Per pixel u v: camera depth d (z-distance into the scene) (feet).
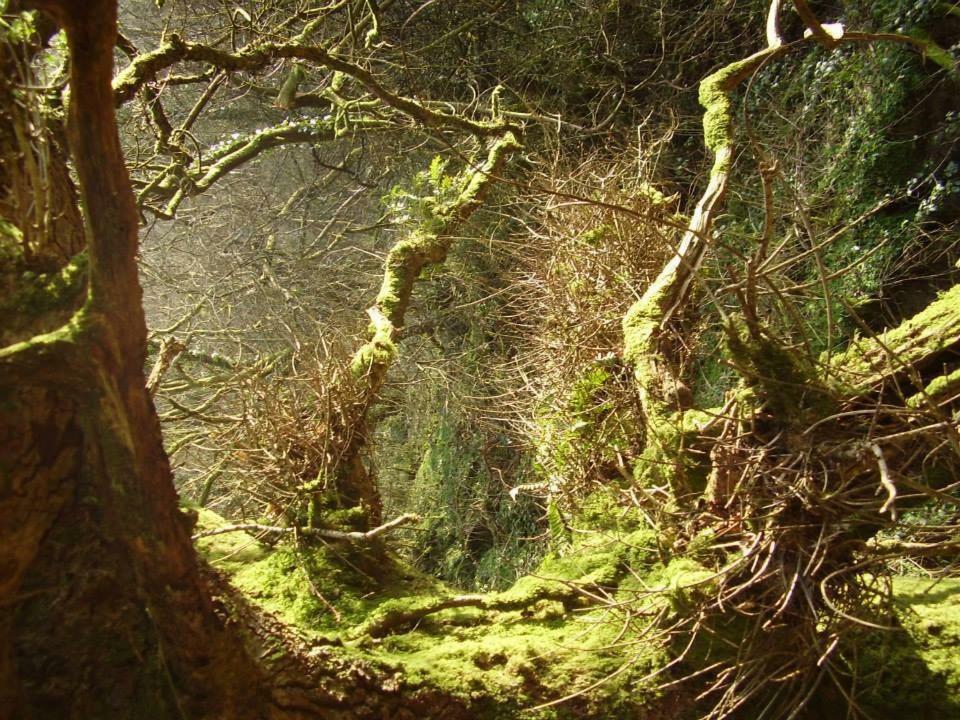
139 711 5.97
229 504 10.12
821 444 6.02
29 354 4.72
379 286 18.88
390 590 7.46
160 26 20.52
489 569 16.06
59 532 5.73
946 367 6.54
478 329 17.71
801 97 15.94
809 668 6.17
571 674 6.50
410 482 19.42
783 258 12.35
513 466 16.55
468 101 20.10
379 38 15.67
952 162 12.84
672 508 6.93
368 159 21.31
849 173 13.83
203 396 17.48
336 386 8.48
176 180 14.90
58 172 6.49
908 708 6.54
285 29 17.30
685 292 8.06
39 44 7.08
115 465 5.11
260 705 6.11
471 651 6.72
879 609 6.33
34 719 5.78
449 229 11.90
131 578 5.93
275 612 6.78
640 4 18.38
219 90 20.59
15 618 5.73
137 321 4.88
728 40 17.84
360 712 6.31
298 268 19.57
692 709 6.38
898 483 6.11
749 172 15.52
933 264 12.79
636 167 13.88
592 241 10.83
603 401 9.24
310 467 8.09
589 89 19.77
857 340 7.06
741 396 6.50
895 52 13.51
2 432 5.14
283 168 23.18
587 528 7.99
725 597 6.05
